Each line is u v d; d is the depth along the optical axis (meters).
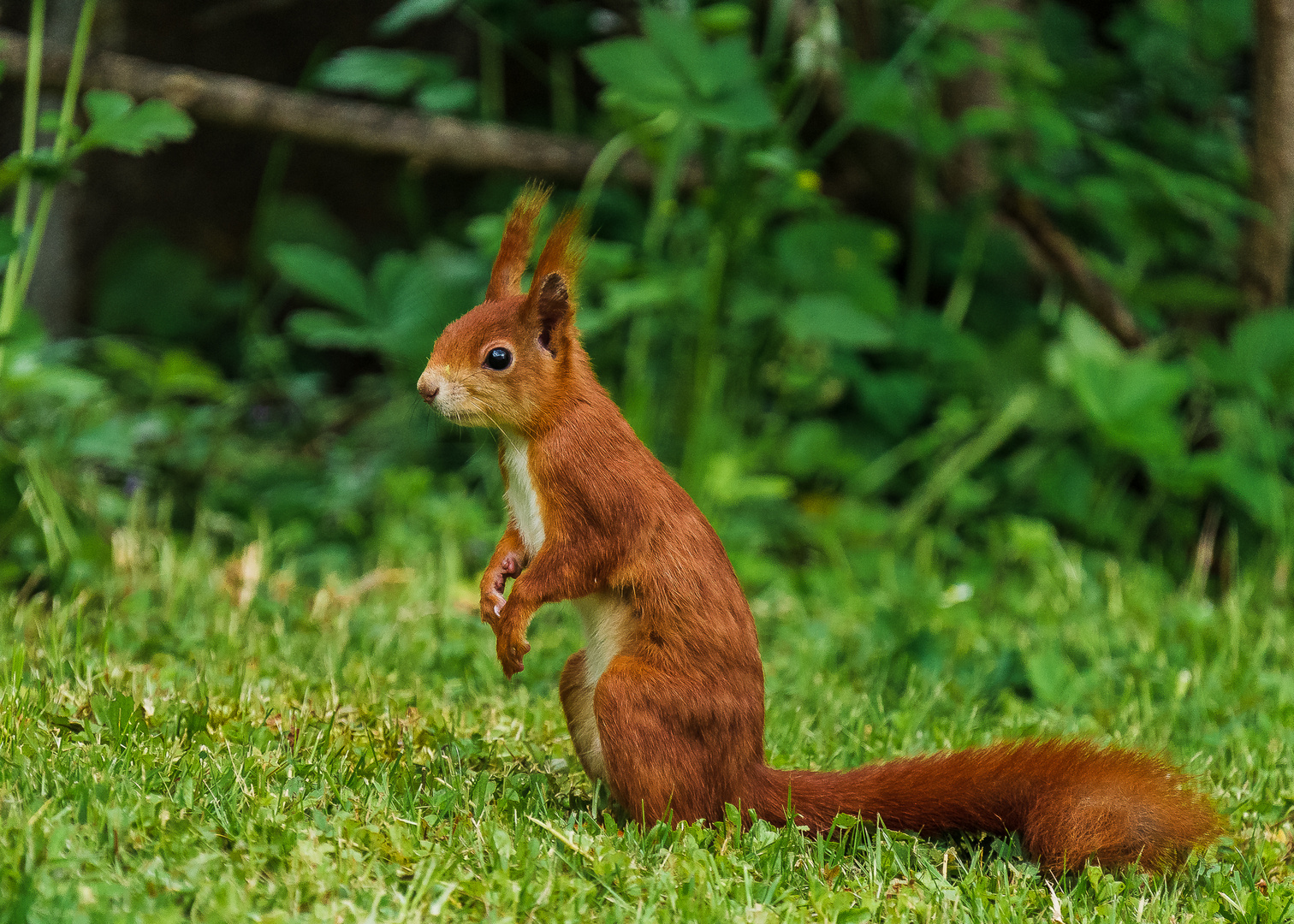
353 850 4.39
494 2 12.72
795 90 12.03
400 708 6.27
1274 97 10.87
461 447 12.07
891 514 11.70
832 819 5.16
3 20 12.48
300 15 13.59
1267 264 11.28
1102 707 7.27
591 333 12.10
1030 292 12.98
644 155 11.23
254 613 7.96
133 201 13.37
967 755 5.22
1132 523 11.45
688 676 5.00
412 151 11.73
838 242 11.53
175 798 4.64
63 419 10.27
